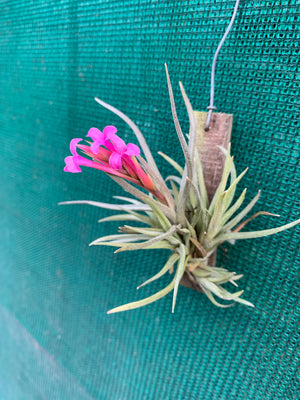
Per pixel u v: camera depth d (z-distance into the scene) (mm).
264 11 174
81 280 339
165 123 234
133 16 231
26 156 374
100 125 279
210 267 184
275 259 196
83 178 307
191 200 178
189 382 253
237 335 221
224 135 179
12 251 438
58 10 286
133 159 148
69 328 363
